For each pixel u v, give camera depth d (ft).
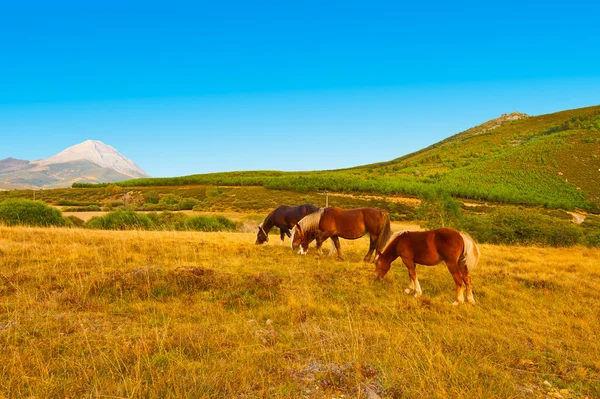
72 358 13.87
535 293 28.55
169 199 226.38
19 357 13.07
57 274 25.31
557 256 50.03
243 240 50.72
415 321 19.98
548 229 74.95
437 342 16.81
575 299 26.81
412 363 14.21
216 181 328.29
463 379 13.08
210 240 46.32
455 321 20.81
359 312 21.49
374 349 15.48
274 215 44.98
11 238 38.17
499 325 20.58
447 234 24.76
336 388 12.49
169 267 28.76
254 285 25.91
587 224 177.78
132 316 19.56
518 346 17.29
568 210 241.55
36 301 20.30
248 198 237.04
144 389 11.61
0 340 15.20
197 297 23.26
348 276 30.01
